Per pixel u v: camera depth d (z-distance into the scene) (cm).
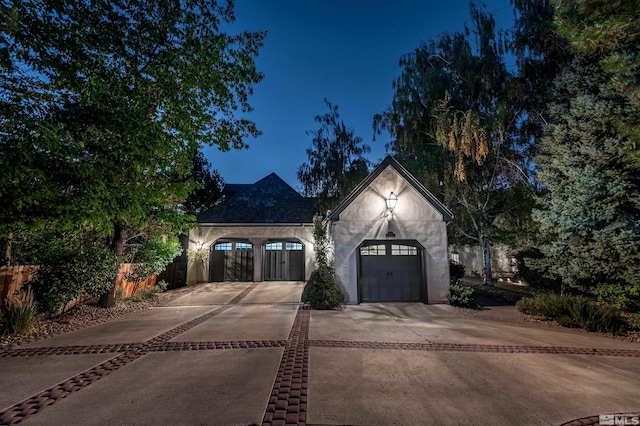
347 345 615
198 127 841
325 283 1073
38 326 718
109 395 378
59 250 820
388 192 1226
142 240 1262
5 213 515
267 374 451
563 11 693
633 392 424
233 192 2284
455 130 1377
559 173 1199
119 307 1001
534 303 1025
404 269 1215
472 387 423
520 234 1500
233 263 1759
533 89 1459
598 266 1070
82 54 604
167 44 751
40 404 354
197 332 699
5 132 478
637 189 1011
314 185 1767
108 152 594
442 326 816
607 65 647
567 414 354
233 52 898
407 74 1702
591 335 810
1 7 423
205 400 367
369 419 333
